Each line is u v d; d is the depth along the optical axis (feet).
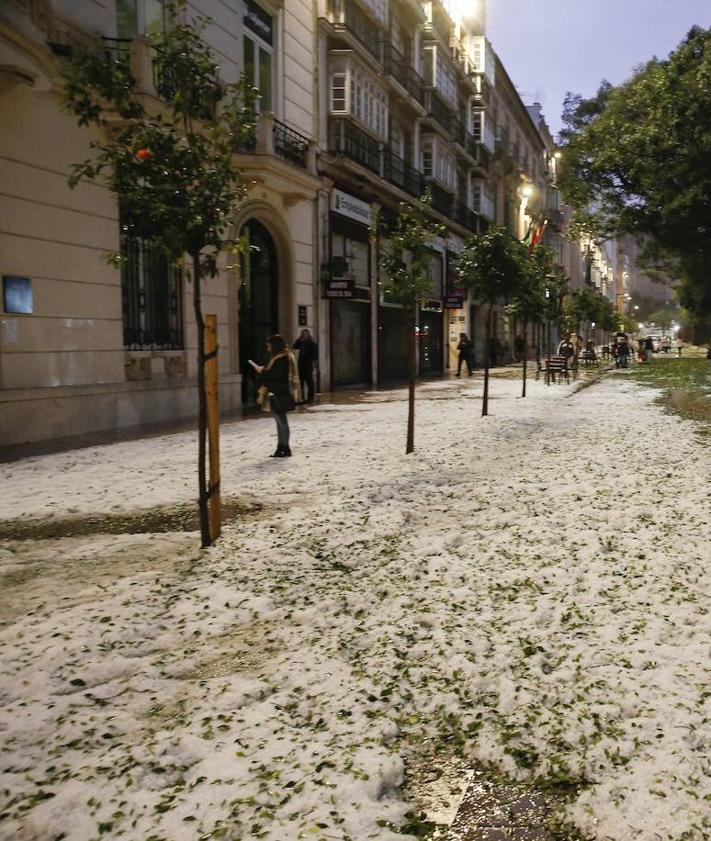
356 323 79.87
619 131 89.71
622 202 94.94
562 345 86.99
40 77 33.09
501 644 10.91
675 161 82.17
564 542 16.43
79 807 7.11
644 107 88.63
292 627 11.98
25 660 10.61
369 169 75.10
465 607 12.55
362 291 75.97
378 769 7.68
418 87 94.79
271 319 63.26
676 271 123.24
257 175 53.57
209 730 8.57
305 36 64.95
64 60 35.53
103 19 39.60
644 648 10.54
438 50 100.12
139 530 18.71
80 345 38.45
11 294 34.04
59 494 22.81
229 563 15.30
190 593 13.46
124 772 7.67
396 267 31.68
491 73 132.87
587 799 7.22
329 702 9.25
